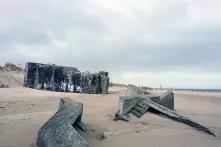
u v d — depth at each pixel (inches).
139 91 783.7
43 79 1300.4
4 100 753.0
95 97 946.7
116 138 356.2
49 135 287.9
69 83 1298.0
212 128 484.1
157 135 386.9
